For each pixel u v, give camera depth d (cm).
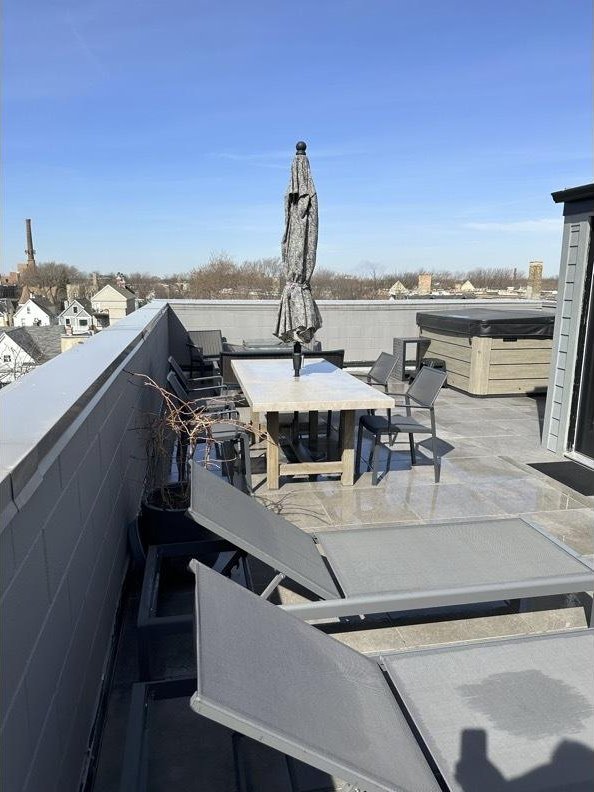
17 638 122
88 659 197
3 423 153
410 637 255
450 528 281
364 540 266
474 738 151
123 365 310
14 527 121
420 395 453
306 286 458
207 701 114
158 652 246
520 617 270
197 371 830
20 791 121
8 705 114
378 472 461
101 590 228
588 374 482
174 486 316
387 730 146
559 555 253
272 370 519
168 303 865
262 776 179
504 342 739
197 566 172
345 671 164
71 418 174
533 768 142
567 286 496
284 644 157
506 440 558
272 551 219
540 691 171
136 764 142
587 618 267
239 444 422
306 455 500
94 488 219
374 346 959
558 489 424
